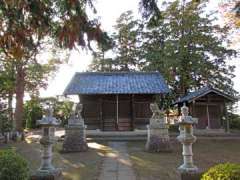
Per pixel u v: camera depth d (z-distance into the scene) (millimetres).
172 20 32156
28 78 26562
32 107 33062
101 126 24031
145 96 24453
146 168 11719
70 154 15180
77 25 6246
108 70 35406
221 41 31047
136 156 14430
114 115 24438
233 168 5523
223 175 5395
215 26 31094
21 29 6348
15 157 7188
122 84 24656
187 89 32469
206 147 17609
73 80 25422
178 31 31688
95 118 24312
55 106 33500
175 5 31969
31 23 6301
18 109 23719
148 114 24266
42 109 33188
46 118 10414
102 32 6387
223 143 19266
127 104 24547
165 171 11148
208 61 31219
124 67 35344
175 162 12922
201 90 26797
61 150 16094
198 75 31625
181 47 30656
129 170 11383
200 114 26047
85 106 24453
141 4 6230
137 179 10047
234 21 18766
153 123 16109
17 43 6449
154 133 15977
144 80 25516
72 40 6285
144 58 33250
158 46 33000
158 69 30766
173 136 22578
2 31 6375
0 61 21344
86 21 6293
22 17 6258
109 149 16719
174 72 31188
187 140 10250
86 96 24469
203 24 31312
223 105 26078
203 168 11617
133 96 24297
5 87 23344
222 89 31109
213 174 5527
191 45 31141
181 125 10445
